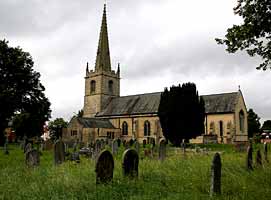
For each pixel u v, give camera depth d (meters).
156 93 70.88
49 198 8.70
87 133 63.75
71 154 22.56
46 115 53.34
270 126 108.88
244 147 30.52
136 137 67.00
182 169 13.60
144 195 9.08
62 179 10.62
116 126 70.94
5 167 16.84
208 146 41.12
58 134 89.69
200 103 45.78
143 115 67.06
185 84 45.25
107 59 76.81
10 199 8.93
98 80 75.25
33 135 58.78
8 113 37.62
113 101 75.56
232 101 58.88
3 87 37.44
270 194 9.20
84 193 9.13
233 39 10.65
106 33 77.81
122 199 8.74
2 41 39.50
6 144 30.56
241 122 59.59
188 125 44.56
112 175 10.90
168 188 10.12
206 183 10.73
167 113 45.25
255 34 10.31
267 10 9.88
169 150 30.22
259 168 15.05
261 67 11.24
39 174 12.88
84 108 77.31
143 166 14.22
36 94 42.72
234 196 9.17
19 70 39.97
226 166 14.60
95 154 21.61
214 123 59.03
